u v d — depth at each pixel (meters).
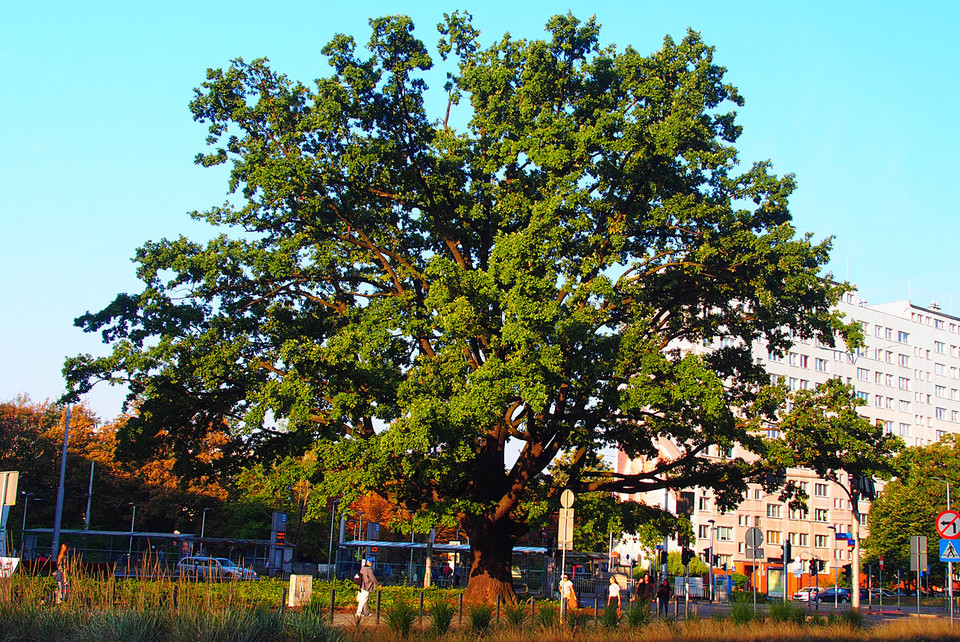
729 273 29.12
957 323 124.25
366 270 33.41
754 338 31.91
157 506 70.00
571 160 28.16
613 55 31.80
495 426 30.11
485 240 31.98
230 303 31.06
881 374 112.38
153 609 14.38
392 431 25.14
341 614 25.67
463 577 52.41
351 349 26.78
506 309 25.75
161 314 29.19
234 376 29.50
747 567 90.56
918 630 25.34
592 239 28.53
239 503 77.81
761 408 30.66
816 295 28.61
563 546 24.33
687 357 26.67
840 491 98.94
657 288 29.70
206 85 30.78
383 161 29.58
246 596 16.56
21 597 14.57
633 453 31.28
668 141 27.19
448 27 33.28
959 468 75.56
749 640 21.58
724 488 32.31
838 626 24.61
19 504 64.94
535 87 30.19
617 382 26.94
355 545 56.34
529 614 22.48
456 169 31.36
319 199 29.88
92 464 64.00
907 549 77.94
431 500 29.45
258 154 29.47
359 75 28.78
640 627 21.75
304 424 27.64
